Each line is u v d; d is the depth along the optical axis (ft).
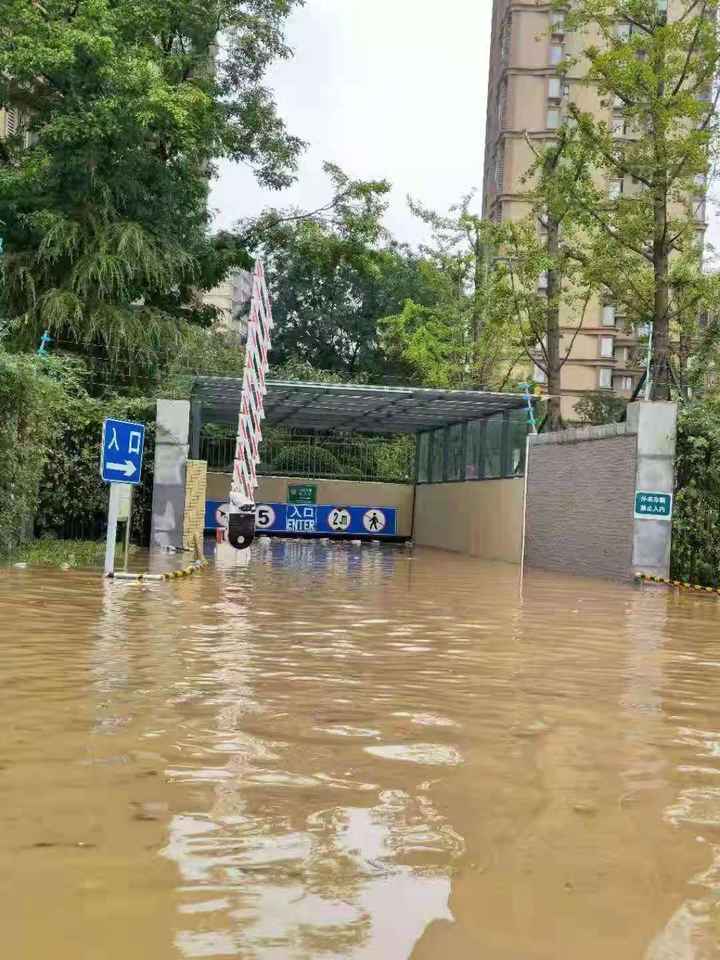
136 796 11.96
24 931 8.14
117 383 79.97
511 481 81.51
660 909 9.10
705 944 8.37
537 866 10.12
